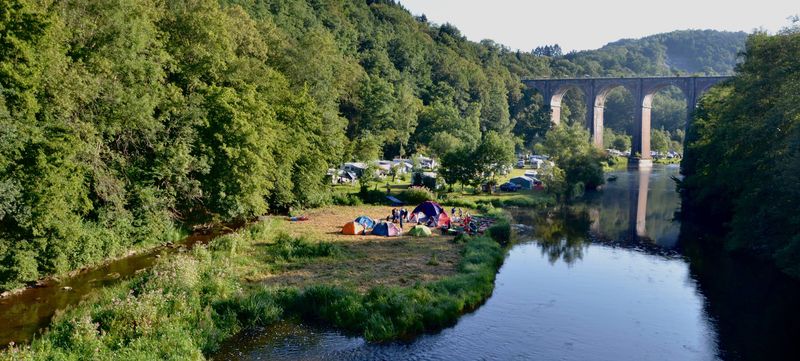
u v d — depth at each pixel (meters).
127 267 28.72
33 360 15.90
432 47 180.62
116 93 30.44
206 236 37.25
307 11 131.75
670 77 132.88
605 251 37.69
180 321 19.81
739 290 28.64
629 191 74.69
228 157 38.41
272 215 47.88
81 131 28.22
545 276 30.81
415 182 68.81
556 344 21.02
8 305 22.61
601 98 153.38
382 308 22.19
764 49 42.25
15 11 24.27
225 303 21.98
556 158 76.38
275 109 48.78
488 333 21.80
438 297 24.25
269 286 25.45
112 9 32.66
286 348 19.50
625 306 25.81
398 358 19.09
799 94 36.19
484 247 35.12
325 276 27.69
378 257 32.38
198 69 41.12
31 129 24.33
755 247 36.91
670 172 109.19
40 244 25.47
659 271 32.38
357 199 55.84
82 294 24.22
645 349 20.89
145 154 35.19
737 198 44.88
